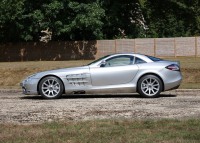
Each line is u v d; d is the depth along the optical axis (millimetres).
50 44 47344
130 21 49938
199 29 55656
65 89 14516
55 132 7703
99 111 10734
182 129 7855
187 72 26156
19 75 27625
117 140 6969
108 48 47531
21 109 11312
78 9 42156
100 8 43281
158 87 14492
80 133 7570
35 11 42312
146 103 12477
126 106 11742
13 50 47312
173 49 48625
